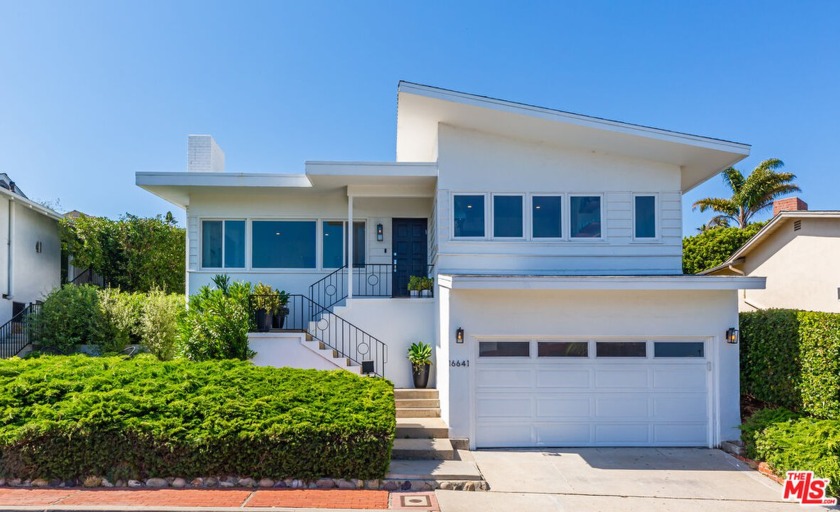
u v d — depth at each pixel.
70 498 6.43
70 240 19.20
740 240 21.62
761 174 29.73
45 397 7.43
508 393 9.61
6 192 14.98
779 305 13.61
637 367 9.73
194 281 13.20
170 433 6.93
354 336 11.72
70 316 13.13
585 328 9.66
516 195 11.24
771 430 8.39
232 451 6.97
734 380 9.64
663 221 11.18
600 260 11.11
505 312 9.60
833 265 11.92
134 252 20.38
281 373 8.64
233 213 13.40
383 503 6.60
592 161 11.31
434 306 11.56
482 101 10.17
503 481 7.72
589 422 9.62
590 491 7.38
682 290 9.44
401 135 12.88
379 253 13.62
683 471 8.27
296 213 13.55
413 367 11.38
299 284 13.45
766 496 7.27
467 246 11.05
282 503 6.44
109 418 6.94
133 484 6.90
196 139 14.05
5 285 15.52
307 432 7.07
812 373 8.75
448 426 9.31
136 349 13.84
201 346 10.23
